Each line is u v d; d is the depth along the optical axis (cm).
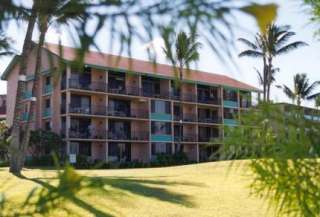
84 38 124
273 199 196
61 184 110
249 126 193
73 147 3844
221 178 1312
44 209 110
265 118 189
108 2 122
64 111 3816
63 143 3741
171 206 832
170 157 4225
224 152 197
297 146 183
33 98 1753
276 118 187
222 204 861
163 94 4412
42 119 3947
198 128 4772
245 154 194
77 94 3903
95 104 3994
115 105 4188
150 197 905
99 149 4019
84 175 111
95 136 3941
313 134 183
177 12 113
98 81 3956
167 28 116
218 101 4744
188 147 4694
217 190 1055
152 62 126
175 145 4525
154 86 4400
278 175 188
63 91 3806
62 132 3806
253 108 192
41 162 3241
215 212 788
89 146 3962
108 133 4044
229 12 106
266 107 189
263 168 190
